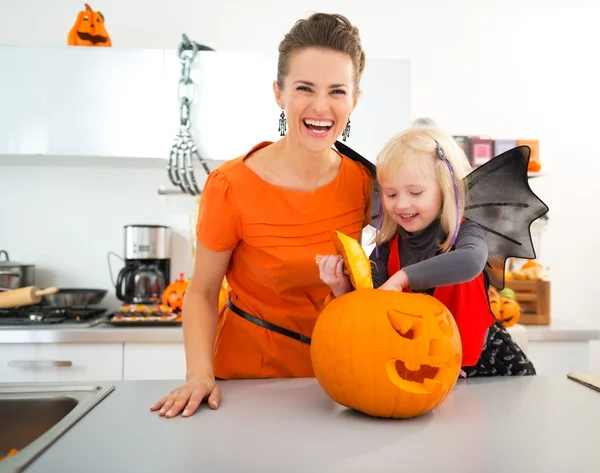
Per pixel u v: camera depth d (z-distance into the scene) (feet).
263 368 3.92
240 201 3.63
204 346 3.46
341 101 3.29
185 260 8.79
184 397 2.69
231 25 8.81
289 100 3.32
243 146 7.77
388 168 3.44
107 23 8.65
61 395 2.94
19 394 2.95
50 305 7.70
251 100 7.77
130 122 7.70
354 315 2.58
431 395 2.47
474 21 9.11
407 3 9.03
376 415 2.52
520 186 3.51
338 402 2.66
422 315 2.57
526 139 8.73
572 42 9.23
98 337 6.79
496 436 2.24
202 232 3.67
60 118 7.64
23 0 8.57
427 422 2.45
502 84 9.13
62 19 8.61
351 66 3.31
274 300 3.88
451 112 9.07
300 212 3.67
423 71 9.05
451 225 3.32
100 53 7.68
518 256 3.58
